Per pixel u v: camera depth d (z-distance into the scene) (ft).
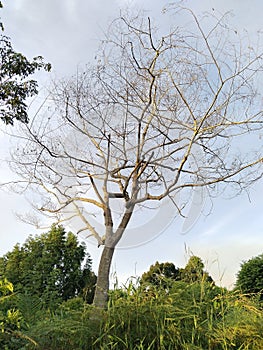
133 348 9.22
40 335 9.30
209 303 10.62
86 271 35.35
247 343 9.20
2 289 9.86
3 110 21.48
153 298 10.51
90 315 10.11
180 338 9.25
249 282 25.35
